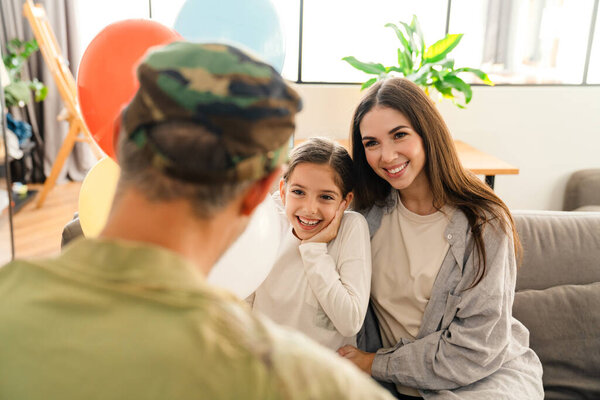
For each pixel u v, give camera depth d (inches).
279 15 48.8
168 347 15.0
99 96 37.0
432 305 48.4
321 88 126.0
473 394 46.6
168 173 16.5
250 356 15.4
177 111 16.5
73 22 164.4
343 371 16.7
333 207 46.9
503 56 141.0
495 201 48.9
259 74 17.5
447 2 137.6
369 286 47.8
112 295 15.8
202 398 14.8
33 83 152.8
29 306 15.9
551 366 58.3
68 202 153.6
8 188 97.6
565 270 62.5
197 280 16.5
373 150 47.8
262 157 17.5
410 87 47.5
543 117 132.7
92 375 14.7
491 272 46.9
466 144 125.0
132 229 17.0
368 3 136.9
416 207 51.1
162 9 149.6
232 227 19.0
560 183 137.4
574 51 137.6
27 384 14.8
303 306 47.3
